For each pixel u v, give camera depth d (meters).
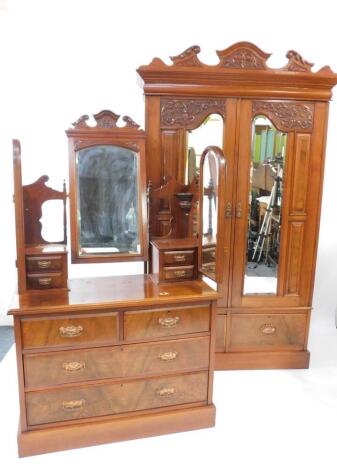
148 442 1.85
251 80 2.20
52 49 2.67
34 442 1.73
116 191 2.06
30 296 1.75
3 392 2.22
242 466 1.72
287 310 2.49
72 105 2.75
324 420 2.04
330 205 3.02
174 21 2.71
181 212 2.12
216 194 1.79
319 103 2.30
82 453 1.77
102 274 2.96
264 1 2.71
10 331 3.00
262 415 2.07
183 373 1.87
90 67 2.72
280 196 2.38
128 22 2.69
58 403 1.74
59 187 2.83
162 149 2.25
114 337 1.74
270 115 2.28
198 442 1.86
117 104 2.78
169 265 1.95
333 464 1.74
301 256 2.46
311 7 2.73
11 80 2.69
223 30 2.74
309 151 2.35
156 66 2.11
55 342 1.68
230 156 2.30
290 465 1.73
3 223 2.92
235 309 2.47
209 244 1.88
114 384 1.79
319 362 2.64
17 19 2.61
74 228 2.01
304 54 2.79
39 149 2.78
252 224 2.39
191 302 1.81
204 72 2.14
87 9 2.64
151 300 1.73
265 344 2.54
